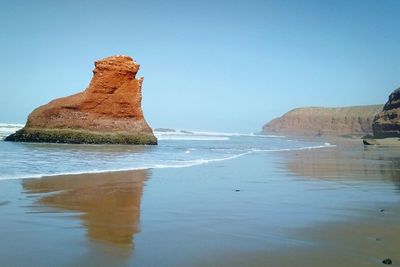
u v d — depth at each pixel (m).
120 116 48.75
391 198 12.46
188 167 21.86
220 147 49.22
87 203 11.09
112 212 10.05
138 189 13.81
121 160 24.78
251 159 29.22
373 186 15.19
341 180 17.03
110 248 6.97
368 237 7.83
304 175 18.84
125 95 49.12
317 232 8.22
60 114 46.12
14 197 11.53
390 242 7.46
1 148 31.64
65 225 8.61
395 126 96.94
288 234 8.05
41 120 45.72
